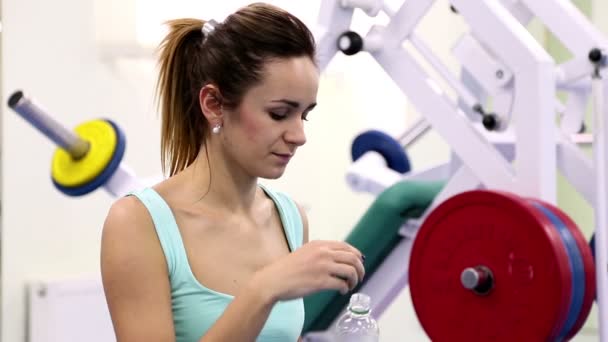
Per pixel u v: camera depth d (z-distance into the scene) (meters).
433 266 1.90
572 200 4.07
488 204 1.79
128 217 1.32
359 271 1.26
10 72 3.53
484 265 1.80
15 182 3.54
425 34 4.39
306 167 4.23
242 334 1.21
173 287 1.34
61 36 3.63
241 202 1.46
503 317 1.77
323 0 2.23
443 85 4.32
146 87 3.80
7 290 3.53
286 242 1.57
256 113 1.32
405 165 2.98
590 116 3.86
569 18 2.15
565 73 2.12
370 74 4.15
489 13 1.96
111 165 2.57
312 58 1.34
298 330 1.43
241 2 3.68
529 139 1.90
